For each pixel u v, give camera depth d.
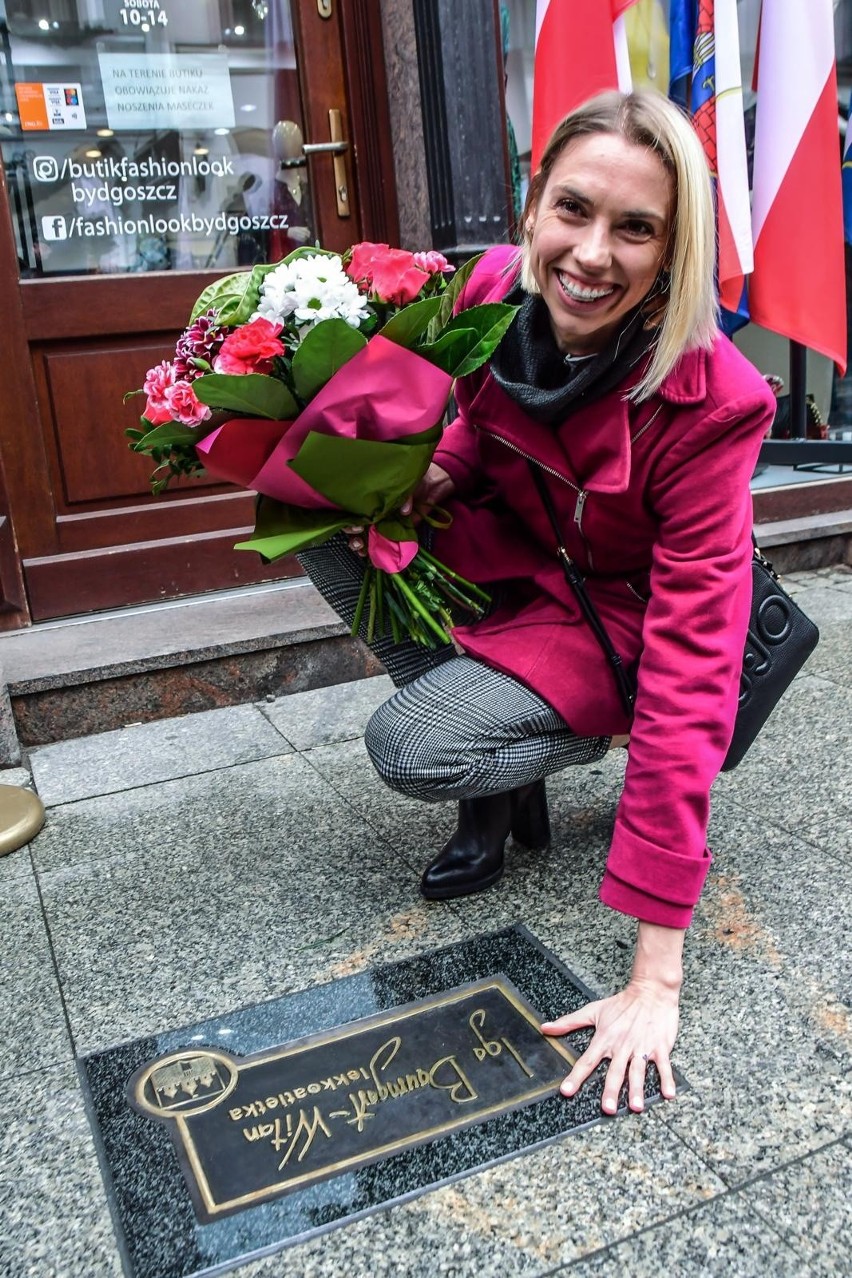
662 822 1.35
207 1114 1.35
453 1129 1.30
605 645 1.62
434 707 1.62
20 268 2.88
